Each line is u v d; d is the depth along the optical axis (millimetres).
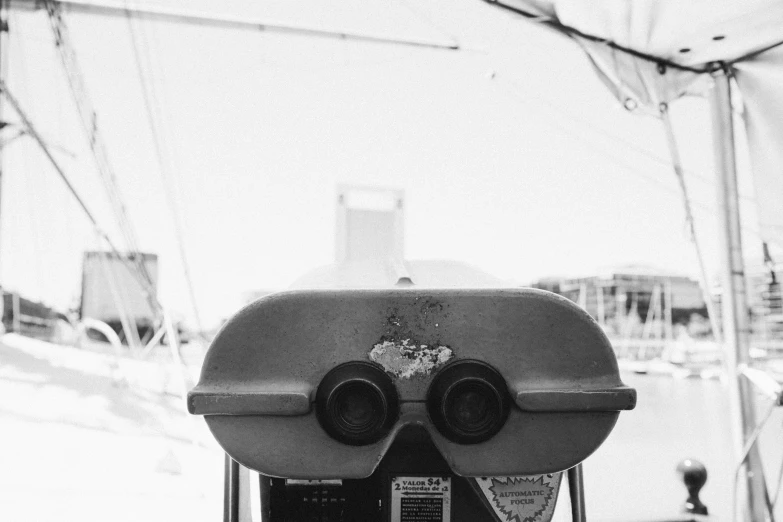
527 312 1465
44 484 4406
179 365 7098
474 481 1641
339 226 3449
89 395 7664
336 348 1449
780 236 4176
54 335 12984
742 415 3996
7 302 12375
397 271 1956
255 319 1447
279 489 1686
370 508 1676
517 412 1445
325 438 1437
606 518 4445
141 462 5188
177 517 3941
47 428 6062
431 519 1647
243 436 1439
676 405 18344
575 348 1463
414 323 1456
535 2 3752
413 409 1442
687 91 4258
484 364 1451
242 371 1442
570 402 1421
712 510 5180
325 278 1986
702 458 8961
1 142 11477
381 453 1432
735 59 4086
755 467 3910
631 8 3607
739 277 4117
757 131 4230
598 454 9000
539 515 1648
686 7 3566
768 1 3494
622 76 4016
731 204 4137
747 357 4059
